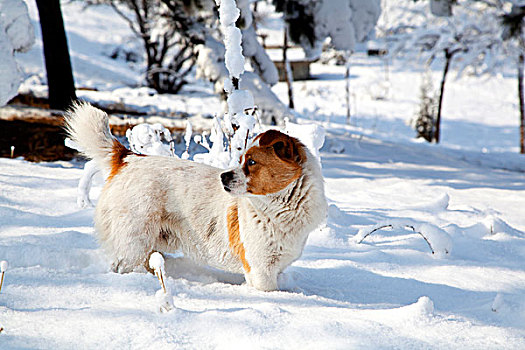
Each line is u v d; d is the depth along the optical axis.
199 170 3.13
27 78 18.19
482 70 21.88
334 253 3.71
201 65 11.36
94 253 3.13
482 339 2.12
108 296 2.35
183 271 3.17
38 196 4.46
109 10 44.47
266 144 2.67
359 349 1.93
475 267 3.47
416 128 23.38
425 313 2.29
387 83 32.66
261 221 2.78
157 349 1.83
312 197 2.80
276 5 13.05
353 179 7.61
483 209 5.82
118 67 31.41
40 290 2.33
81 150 3.34
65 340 1.83
